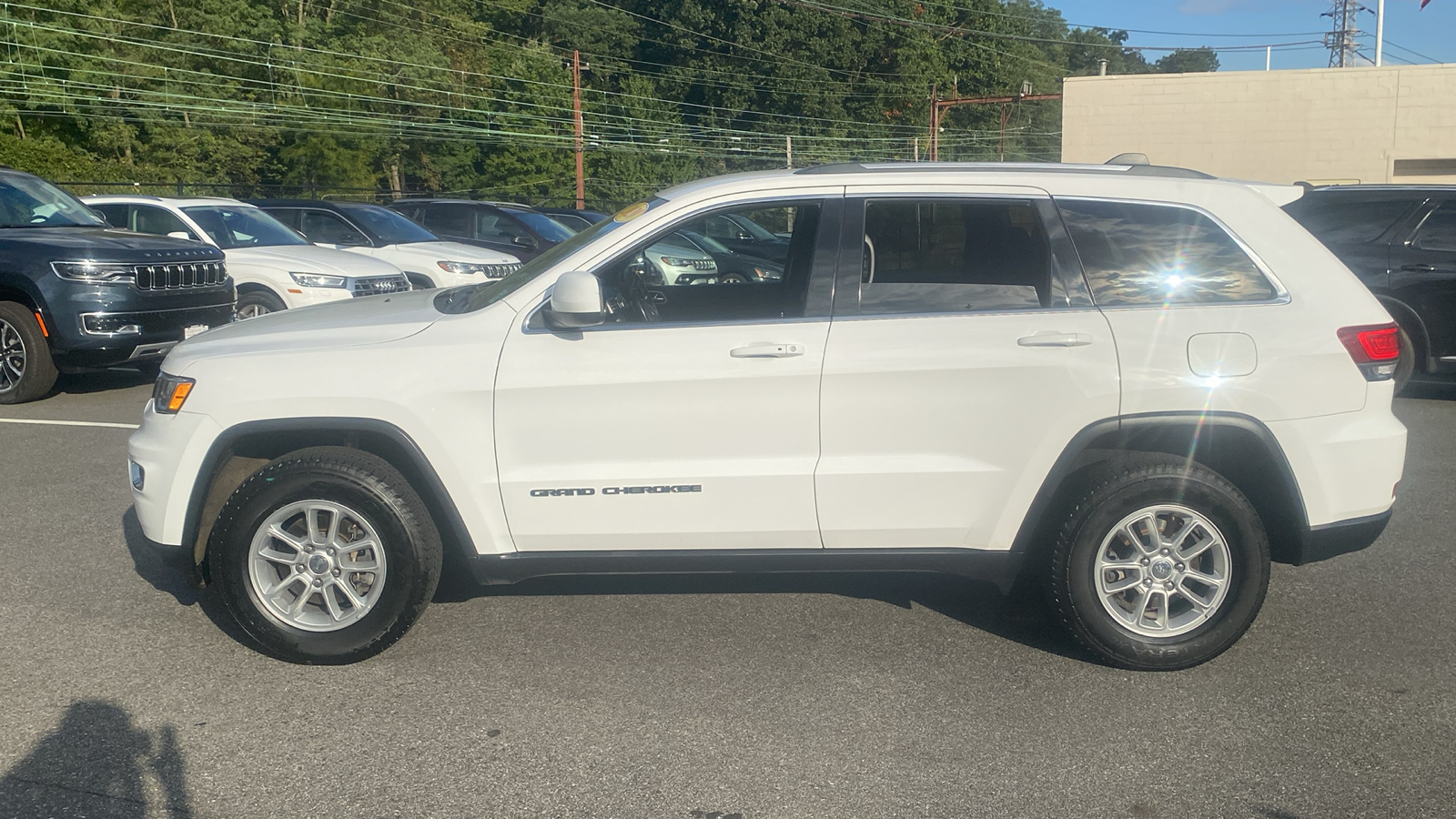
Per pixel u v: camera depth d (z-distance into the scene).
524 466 4.20
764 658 4.38
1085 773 3.51
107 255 9.18
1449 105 28.69
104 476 7.06
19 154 42.31
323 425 4.19
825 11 70.25
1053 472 4.15
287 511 4.20
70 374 11.40
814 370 4.12
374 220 14.38
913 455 4.18
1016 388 4.11
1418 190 9.82
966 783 3.45
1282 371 4.11
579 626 4.69
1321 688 4.12
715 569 4.29
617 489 4.19
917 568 4.29
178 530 4.32
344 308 4.86
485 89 63.62
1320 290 4.21
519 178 62.34
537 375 4.15
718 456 4.19
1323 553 4.27
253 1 56.28
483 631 4.64
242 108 51.03
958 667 4.29
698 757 3.61
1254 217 4.26
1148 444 4.27
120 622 4.70
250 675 4.21
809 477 4.16
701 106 70.88
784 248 5.12
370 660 4.35
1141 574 4.18
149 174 48.59
